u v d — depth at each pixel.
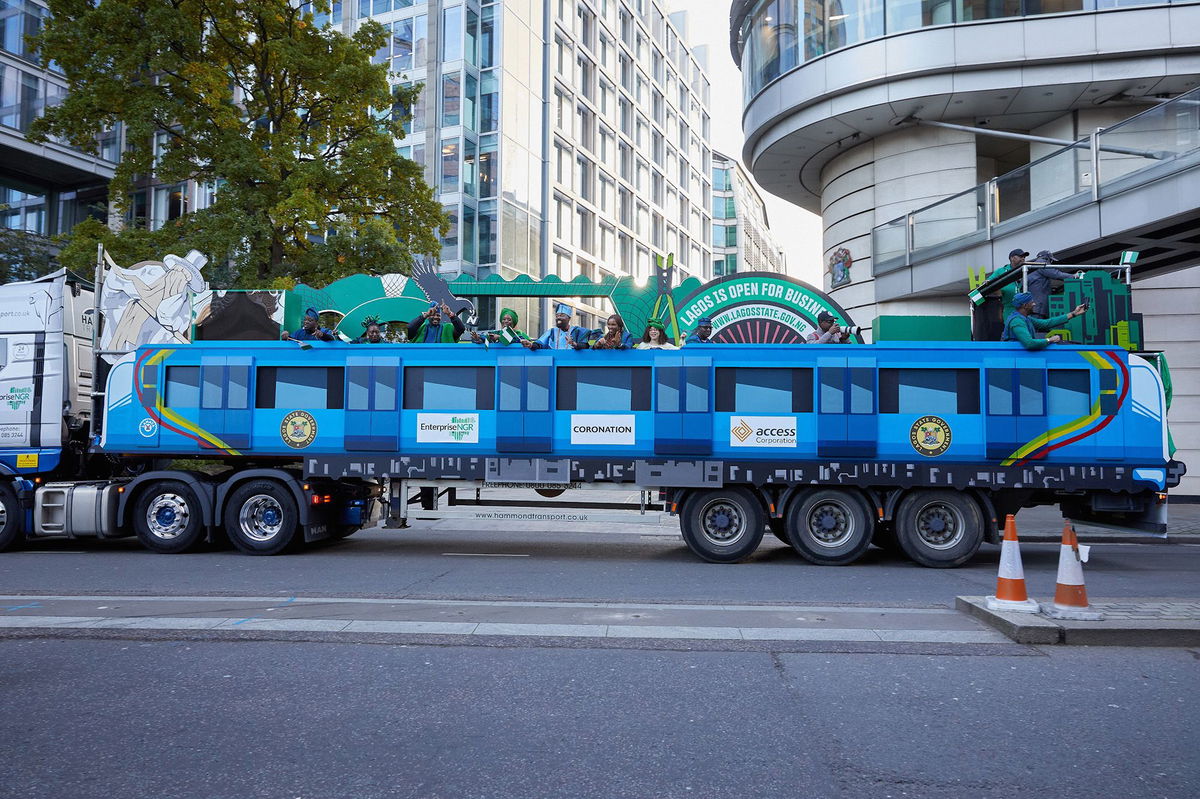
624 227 53.34
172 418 11.10
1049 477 9.99
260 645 5.84
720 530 10.48
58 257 19.45
